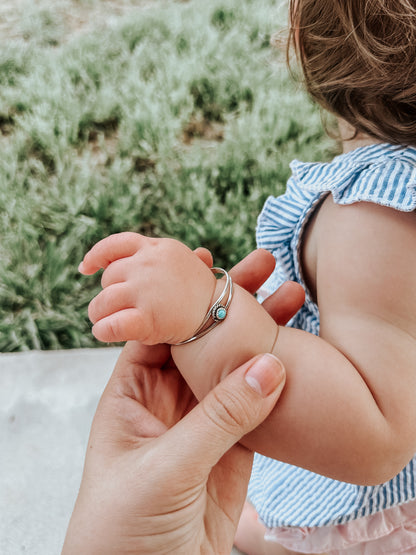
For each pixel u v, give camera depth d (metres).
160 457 0.30
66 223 0.80
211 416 0.30
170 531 0.31
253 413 0.29
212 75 1.05
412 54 0.32
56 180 0.87
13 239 0.77
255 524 0.47
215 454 0.30
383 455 0.30
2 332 0.71
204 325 0.31
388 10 0.32
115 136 1.00
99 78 1.09
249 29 1.18
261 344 0.30
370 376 0.30
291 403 0.30
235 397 0.29
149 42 1.19
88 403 0.62
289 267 0.38
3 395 0.63
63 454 0.57
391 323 0.31
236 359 0.30
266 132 0.92
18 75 1.12
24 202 0.82
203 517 0.33
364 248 0.31
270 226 0.38
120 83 1.07
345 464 0.30
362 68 0.33
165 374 0.37
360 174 0.33
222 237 0.78
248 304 0.31
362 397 0.30
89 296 0.73
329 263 0.32
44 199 0.84
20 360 0.68
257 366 0.29
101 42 1.19
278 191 0.83
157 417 0.36
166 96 1.02
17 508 0.52
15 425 0.60
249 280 0.36
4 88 1.07
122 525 0.30
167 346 0.36
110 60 1.14
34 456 0.57
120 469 0.32
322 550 0.39
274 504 0.41
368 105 0.34
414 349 0.31
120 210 0.81
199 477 0.31
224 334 0.30
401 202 0.31
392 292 0.31
